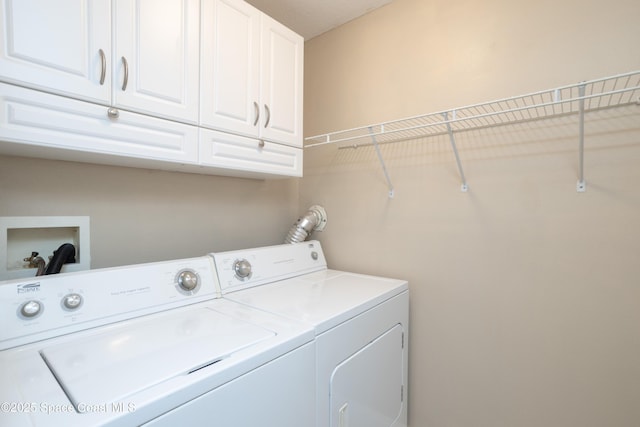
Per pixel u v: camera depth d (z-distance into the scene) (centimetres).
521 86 133
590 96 100
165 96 112
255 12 145
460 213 151
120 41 100
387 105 177
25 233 114
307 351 95
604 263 116
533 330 131
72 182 122
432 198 160
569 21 123
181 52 117
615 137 114
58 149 94
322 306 118
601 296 117
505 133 138
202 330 94
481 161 144
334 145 202
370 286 150
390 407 143
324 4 177
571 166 122
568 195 123
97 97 96
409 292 167
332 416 105
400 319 152
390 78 175
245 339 88
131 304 104
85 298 96
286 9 182
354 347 117
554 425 127
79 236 124
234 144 137
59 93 89
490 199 142
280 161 158
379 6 179
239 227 187
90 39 94
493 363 142
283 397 86
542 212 129
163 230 151
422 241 163
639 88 94
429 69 161
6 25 80
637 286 110
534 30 130
